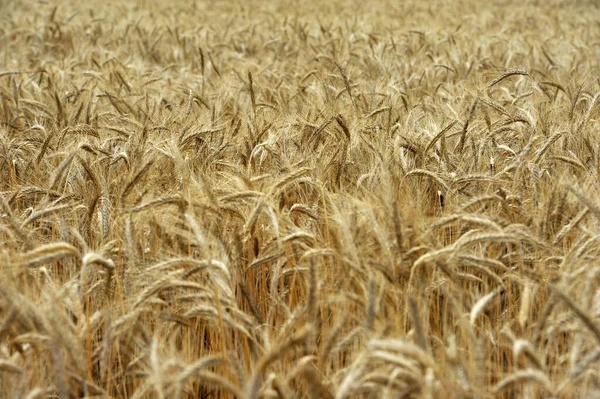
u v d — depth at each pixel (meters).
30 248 3.44
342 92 6.66
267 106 6.31
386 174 3.47
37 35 13.73
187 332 3.30
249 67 10.10
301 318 3.32
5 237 3.90
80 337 2.86
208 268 2.97
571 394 2.57
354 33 13.42
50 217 4.02
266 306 3.71
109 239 3.74
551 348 2.88
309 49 11.77
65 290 3.06
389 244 3.08
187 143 4.89
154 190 3.87
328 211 3.71
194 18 19.39
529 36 14.02
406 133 5.19
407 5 24.39
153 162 4.31
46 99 7.51
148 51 12.05
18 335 2.80
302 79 8.23
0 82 9.07
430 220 3.50
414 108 6.48
